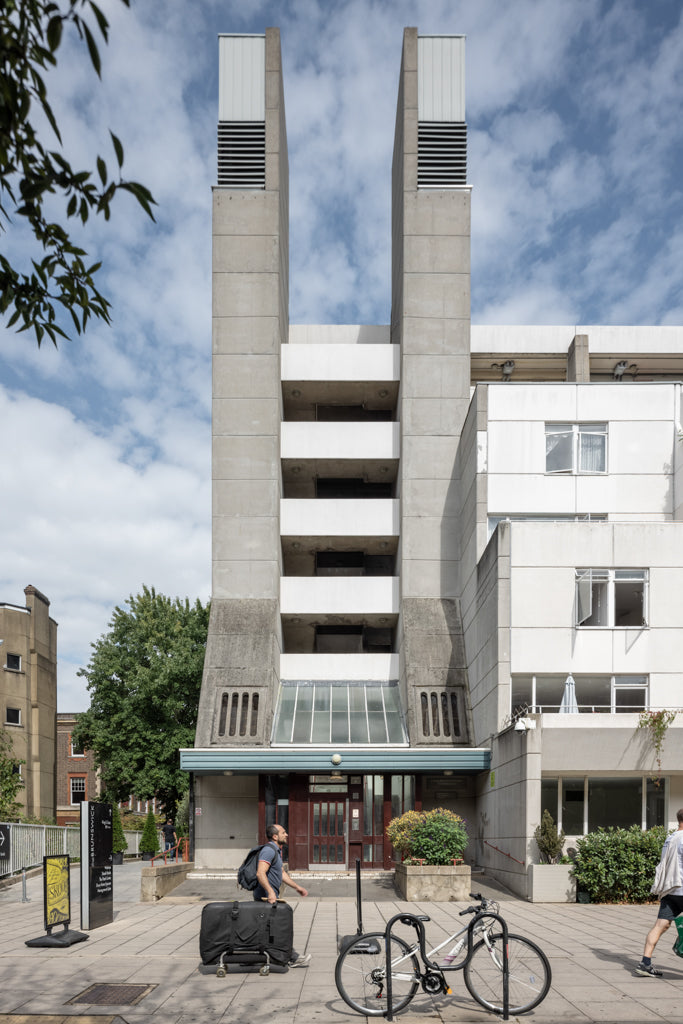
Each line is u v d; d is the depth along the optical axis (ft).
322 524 110.93
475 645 92.89
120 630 126.93
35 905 62.39
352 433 112.57
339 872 84.28
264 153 113.91
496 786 79.41
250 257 111.65
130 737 119.55
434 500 107.96
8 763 101.96
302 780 92.02
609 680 78.23
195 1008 27.25
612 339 122.83
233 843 96.68
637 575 79.05
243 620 103.30
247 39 116.26
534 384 95.20
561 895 62.49
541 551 79.30
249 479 108.27
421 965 27.32
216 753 89.56
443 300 111.34
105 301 15.38
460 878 64.39
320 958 36.32
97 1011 26.89
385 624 118.32
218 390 109.91
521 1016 26.09
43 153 13.05
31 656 156.35
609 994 28.91
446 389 109.81
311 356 114.42
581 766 68.33
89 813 48.11
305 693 104.27
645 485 93.35
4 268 14.87
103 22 11.52
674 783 71.31
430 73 116.06
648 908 58.29
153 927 48.21
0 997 29.01
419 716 93.35
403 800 92.02
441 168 113.70
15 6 13.07
